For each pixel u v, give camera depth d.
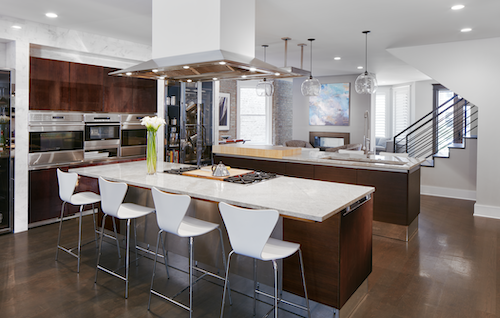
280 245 2.38
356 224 2.67
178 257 3.56
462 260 3.66
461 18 4.32
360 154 5.38
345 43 5.67
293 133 10.15
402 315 2.61
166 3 3.49
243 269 2.92
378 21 4.46
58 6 3.96
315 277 2.53
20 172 4.55
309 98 9.82
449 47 5.59
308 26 4.70
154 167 3.60
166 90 6.39
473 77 5.44
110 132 5.58
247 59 3.22
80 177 4.96
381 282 3.16
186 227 2.68
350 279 2.60
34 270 3.34
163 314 2.58
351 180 4.46
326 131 9.68
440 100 10.17
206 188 2.88
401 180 4.14
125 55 5.63
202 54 3.12
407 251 3.92
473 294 2.93
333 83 9.47
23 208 4.60
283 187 2.94
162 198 2.56
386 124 11.86
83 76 5.20
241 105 9.88
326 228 2.46
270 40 5.49
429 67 5.76
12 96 4.41
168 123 6.45
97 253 3.79
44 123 4.75
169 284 3.06
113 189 2.94
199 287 3.01
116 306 2.69
